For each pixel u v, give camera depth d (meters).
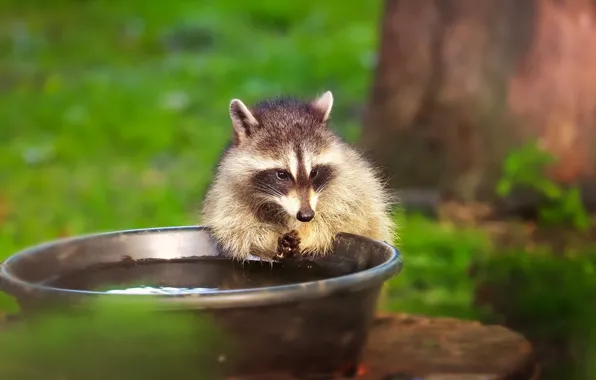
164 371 3.49
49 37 21.55
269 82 17.02
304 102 6.18
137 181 11.96
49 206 10.77
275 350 3.53
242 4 23.78
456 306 7.75
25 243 9.44
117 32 21.86
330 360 3.69
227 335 3.44
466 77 10.31
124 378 3.52
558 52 10.14
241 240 5.28
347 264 4.69
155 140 13.79
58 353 3.53
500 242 9.38
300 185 5.43
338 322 3.63
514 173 9.90
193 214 10.18
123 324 3.36
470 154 10.28
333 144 5.72
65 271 4.35
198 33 20.98
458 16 10.38
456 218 10.09
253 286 4.76
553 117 10.17
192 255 4.80
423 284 8.30
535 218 9.98
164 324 3.35
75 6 24.59
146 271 4.66
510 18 10.19
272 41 20.62
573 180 10.21
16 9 24.47
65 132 14.25
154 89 16.73
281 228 5.48
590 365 6.92
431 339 4.32
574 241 9.37
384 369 3.91
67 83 17.48
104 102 15.70
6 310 7.20
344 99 15.62
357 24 21.95
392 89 10.81
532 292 7.91
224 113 15.30
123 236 4.61
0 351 3.85
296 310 3.48
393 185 10.68
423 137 10.59
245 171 5.60
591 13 10.18
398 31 10.80
